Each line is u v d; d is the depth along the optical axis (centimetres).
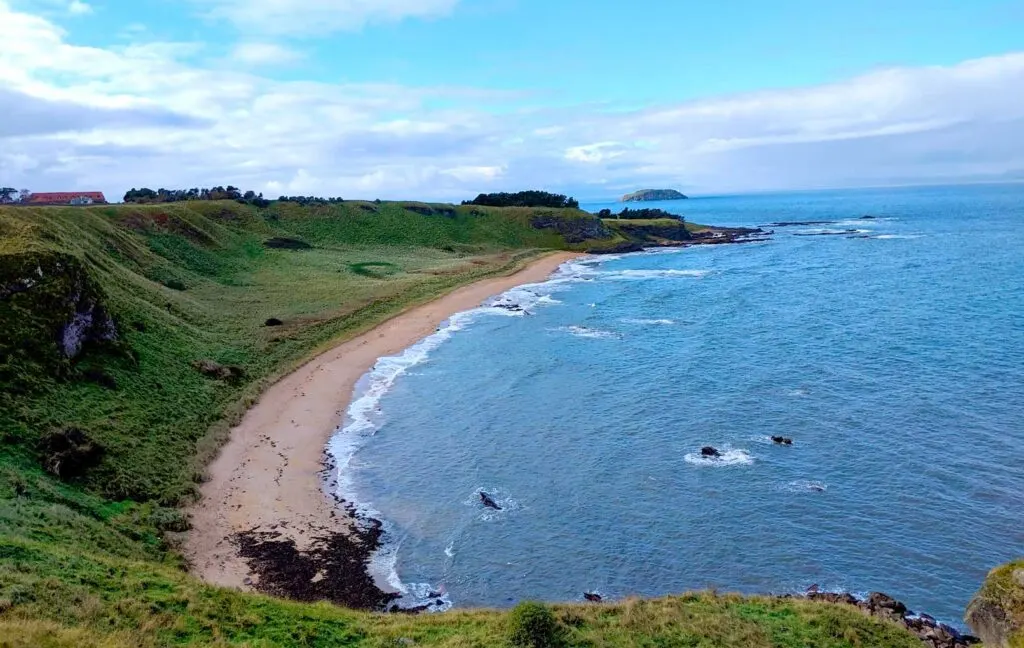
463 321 7031
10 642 1287
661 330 6544
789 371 4972
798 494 3073
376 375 5000
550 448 3659
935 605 2302
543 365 5309
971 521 2794
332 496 3066
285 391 4453
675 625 1873
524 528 2830
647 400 4419
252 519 2767
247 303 6794
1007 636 1481
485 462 3478
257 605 1853
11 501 2139
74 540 2059
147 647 1464
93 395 3281
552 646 1716
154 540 2412
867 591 2388
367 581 2414
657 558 2614
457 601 2331
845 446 3569
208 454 3272
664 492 3127
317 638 1711
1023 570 1552
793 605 2062
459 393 4597
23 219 5112
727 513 2928
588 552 2656
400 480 3262
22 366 3058
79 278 3875
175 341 4659
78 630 1427
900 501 2973
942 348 5394
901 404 4153
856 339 5850
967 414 3938
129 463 2888
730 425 3934
